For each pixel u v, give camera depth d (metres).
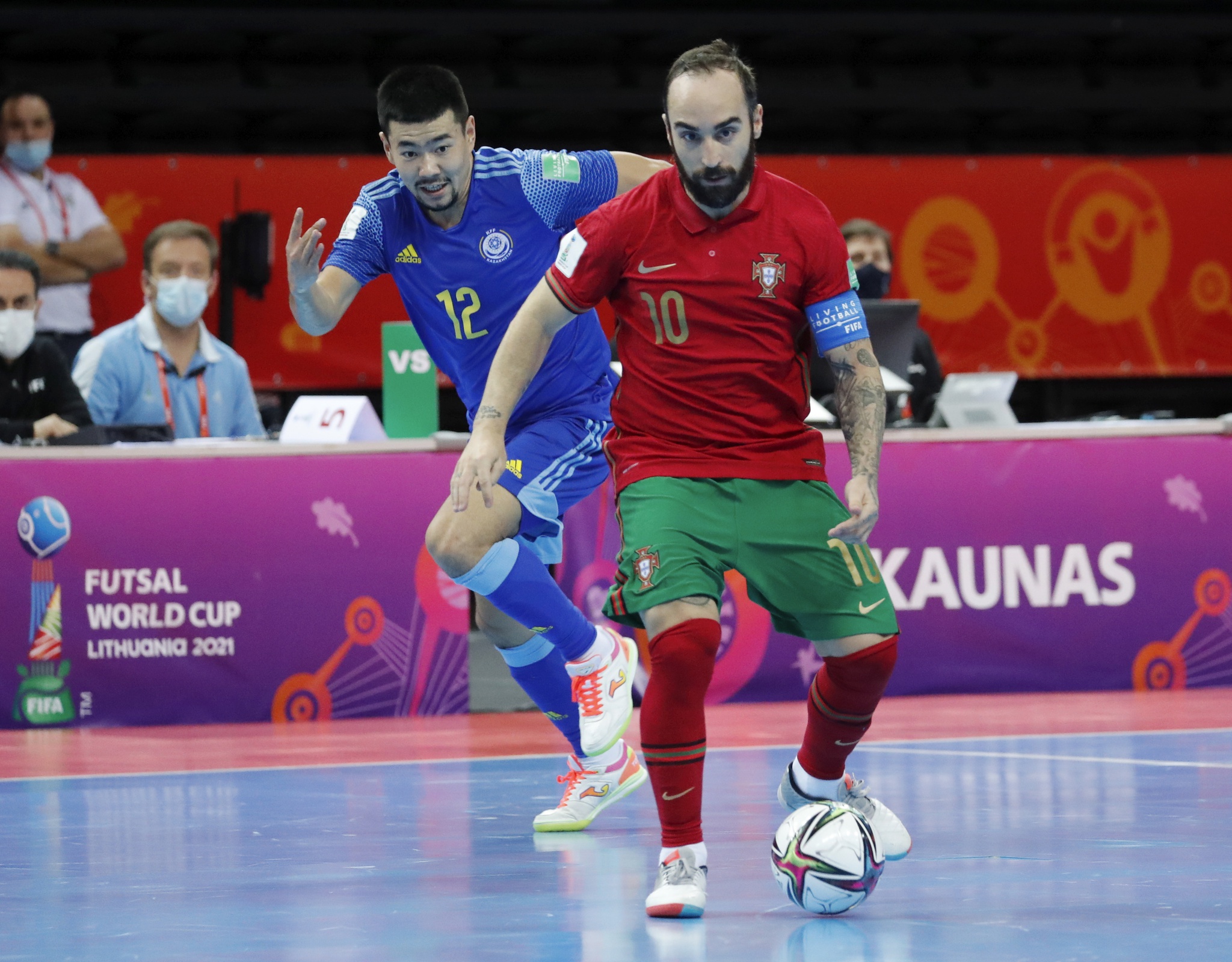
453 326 13.78
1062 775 14.62
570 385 13.75
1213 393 40.66
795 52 42.94
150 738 20.16
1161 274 37.97
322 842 11.82
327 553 22.05
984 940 7.95
